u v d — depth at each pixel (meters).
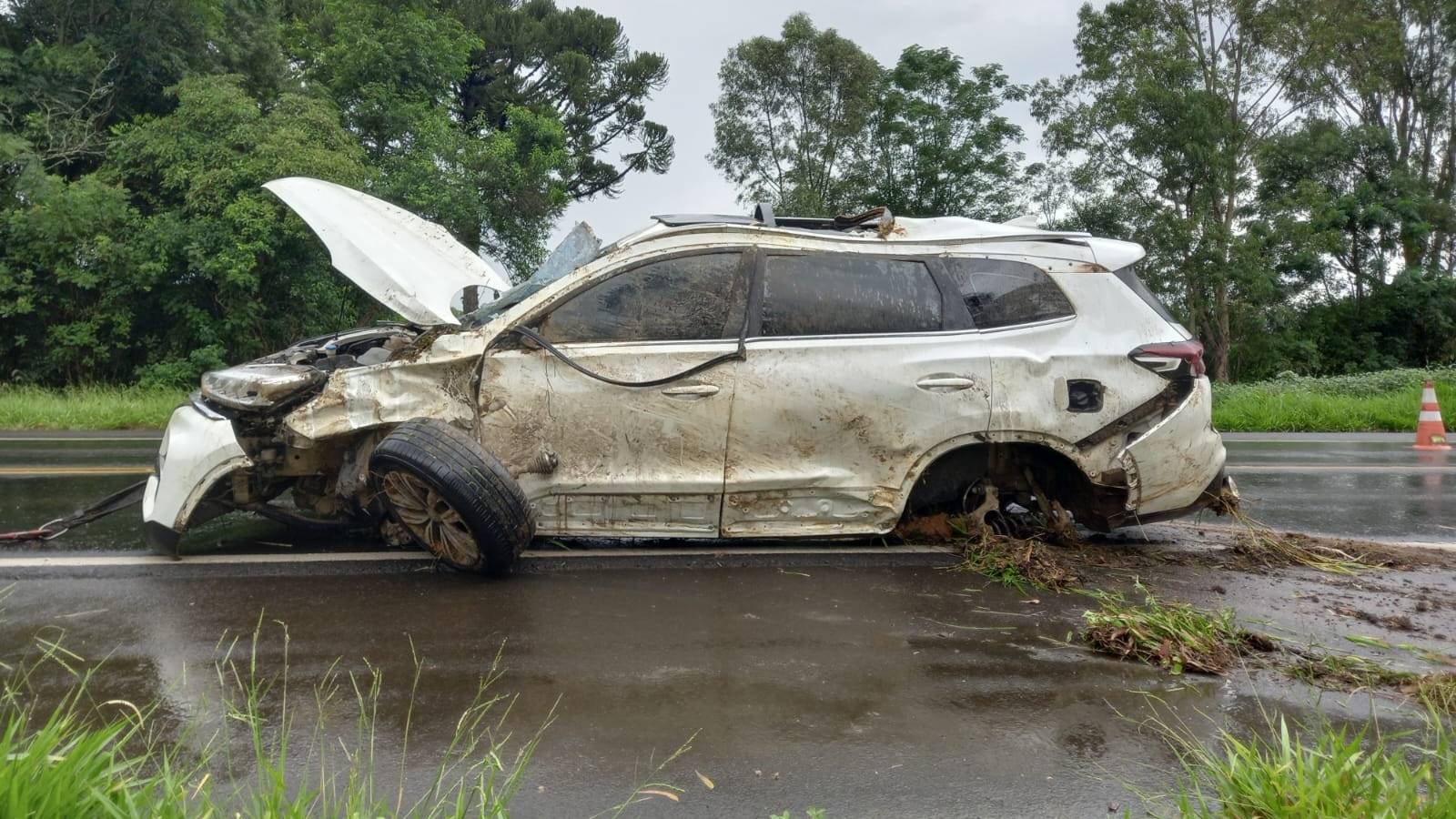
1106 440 4.79
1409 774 2.30
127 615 3.88
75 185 16.47
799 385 4.63
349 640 3.60
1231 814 2.29
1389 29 35.66
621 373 4.56
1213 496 4.96
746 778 2.58
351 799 2.26
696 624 3.84
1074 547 5.14
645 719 2.94
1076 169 28.38
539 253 22.64
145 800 2.07
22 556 4.82
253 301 17.20
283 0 27.28
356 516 5.06
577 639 3.64
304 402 4.70
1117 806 2.47
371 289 5.06
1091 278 4.89
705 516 4.70
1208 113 27.25
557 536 4.70
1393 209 34.97
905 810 2.44
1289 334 33.22
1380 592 4.54
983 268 4.88
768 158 27.91
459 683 3.19
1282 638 3.82
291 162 16.02
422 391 4.59
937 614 4.04
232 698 3.04
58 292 17.25
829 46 26.84
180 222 16.55
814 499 4.73
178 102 18.58
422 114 19.86
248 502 4.88
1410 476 8.83
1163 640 3.57
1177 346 4.82
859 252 4.84
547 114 30.94
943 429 4.71
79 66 17.61
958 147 25.19
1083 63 28.72
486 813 2.24
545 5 37.78
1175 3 29.27
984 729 2.92
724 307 4.68
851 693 3.17
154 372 16.69
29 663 3.33
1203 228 27.84
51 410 13.33
